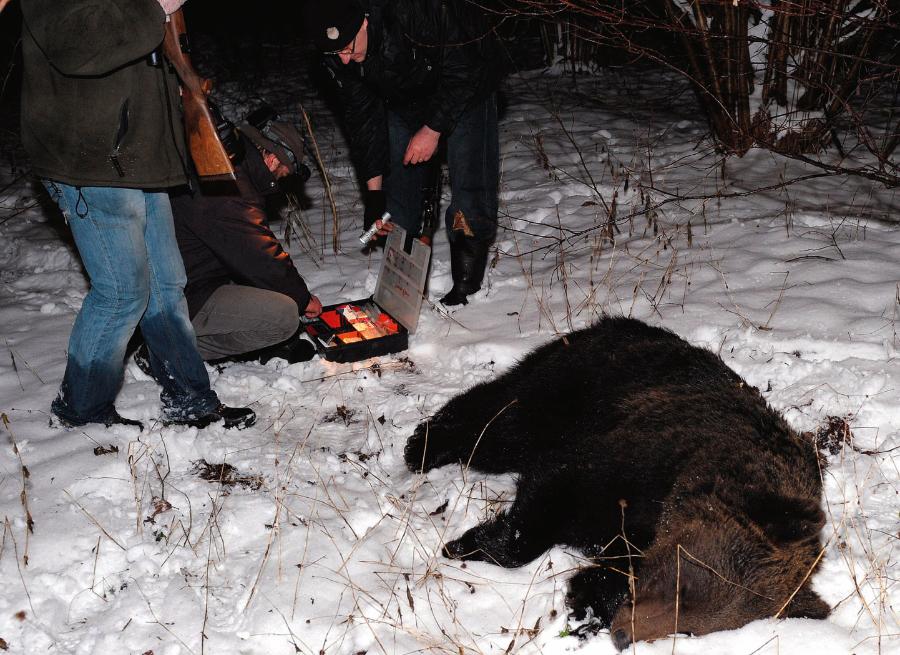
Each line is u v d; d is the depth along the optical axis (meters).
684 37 7.53
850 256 5.67
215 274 4.93
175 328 4.23
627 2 7.06
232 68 12.87
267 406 4.71
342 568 3.48
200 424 4.43
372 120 5.35
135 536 3.68
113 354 4.11
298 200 7.80
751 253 5.91
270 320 4.83
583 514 3.84
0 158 9.41
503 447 4.37
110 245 3.82
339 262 6.53
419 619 3.28
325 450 4.30
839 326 4.82
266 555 3.44
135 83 3.51
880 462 3.93
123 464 4.08
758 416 3.76
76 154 3.54
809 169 7.50
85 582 3.45
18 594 3.35
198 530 3.72
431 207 5.44
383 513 3.82
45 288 6.29
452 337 5.29
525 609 3.34
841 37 7.04
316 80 11.16
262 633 3.19
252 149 4.62
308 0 4.65
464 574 3.53
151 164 3.63
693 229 6.48
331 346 5.07
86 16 3.23
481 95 5.02
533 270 6.09
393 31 4.72
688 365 4.08
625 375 4.20
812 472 3.65
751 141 6.88
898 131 7.80
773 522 3.29
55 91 3.47
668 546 3.37
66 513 3.77
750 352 4.73
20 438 4.29
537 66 12.06
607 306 5.39
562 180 7.84
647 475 3.75
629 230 6.59
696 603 3.20
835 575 3.42
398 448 4.37
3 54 12.21
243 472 4.12
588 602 3.36
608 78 11.26
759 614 3.20
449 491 3.99
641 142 8.73
